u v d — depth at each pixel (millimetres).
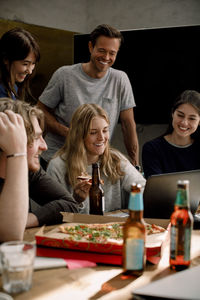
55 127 2941
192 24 4363
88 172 2268
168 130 2738
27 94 2670
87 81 2887
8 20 4035
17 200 1216
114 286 947
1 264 911
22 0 4180
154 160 2635
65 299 873
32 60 2398
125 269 1017
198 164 2684
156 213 1639
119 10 4578
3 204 1210
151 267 1082
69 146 2262
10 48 2303
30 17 4250
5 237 1204
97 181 1829
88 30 4648
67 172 2232
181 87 4070
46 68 4223
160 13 4426
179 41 4004
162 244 1161
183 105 2562
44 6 4348
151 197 1620
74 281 973
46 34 4199
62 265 1062
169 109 4125
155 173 2588
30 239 1303
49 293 903
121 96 3002
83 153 2221
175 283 868
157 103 4148
